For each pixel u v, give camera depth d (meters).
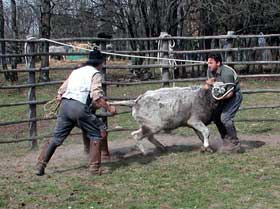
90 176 9.12
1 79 24.61
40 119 11.15
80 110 8.95
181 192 8.33
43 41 11.23
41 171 9.20
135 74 20.28
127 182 8.80
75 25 30.73
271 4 27.27
